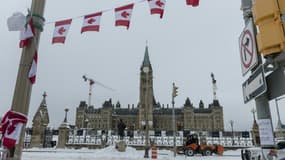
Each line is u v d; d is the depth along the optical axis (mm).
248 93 3816
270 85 3369
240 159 23344
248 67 3682
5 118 3541
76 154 25281
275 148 3232
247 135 44906
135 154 28594
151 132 47500
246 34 3760
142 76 107188
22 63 3789
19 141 3492
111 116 131375
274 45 2941
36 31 3982
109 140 42281
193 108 134375
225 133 46750
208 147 30672
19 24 3891
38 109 42906
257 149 16297
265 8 3035
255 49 3436
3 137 3436
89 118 130250
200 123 131000
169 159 22078
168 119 132250
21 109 3574
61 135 41125
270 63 3260
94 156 23000
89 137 42000
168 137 44000
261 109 3443
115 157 22578
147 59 109375
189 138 30672
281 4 2959
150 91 103938
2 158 3354
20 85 3689
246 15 3822
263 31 3053
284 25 2895
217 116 128875
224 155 30953
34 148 37844
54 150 33375
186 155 29406
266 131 3330
